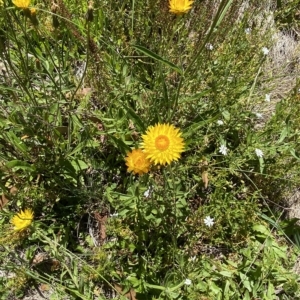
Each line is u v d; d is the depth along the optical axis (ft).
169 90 1.36
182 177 1.29
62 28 1.45
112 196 1.31
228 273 1.23
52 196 1.30
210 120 1.25
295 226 1.36
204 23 1.51
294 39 1.76
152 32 1.52
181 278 1.20
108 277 1.24
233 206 1.30
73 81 1.40
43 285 1.24
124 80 1.33
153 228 1.24
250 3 1.64
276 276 1.27
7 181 1.31
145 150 0.96
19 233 1.20
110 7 1.51
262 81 1.53
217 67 1.42
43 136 1.26
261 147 1.31
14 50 1.43
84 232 1.32
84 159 1.33
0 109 1.33
